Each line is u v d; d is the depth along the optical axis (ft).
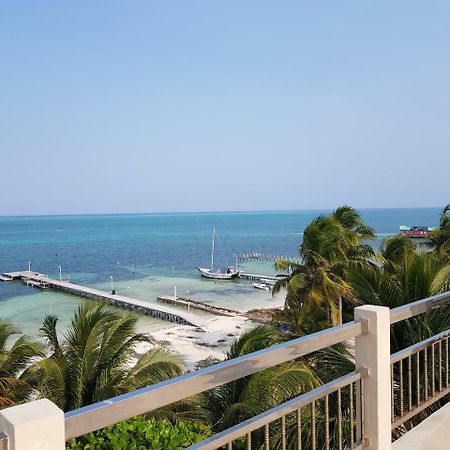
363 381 8.59
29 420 4.18
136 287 170.09
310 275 59.67
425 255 25.17
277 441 18.28
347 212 69.56
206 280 186.70
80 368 30.81
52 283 172.24
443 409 11.98
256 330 32.58
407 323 21.72
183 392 5.58
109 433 14.53
